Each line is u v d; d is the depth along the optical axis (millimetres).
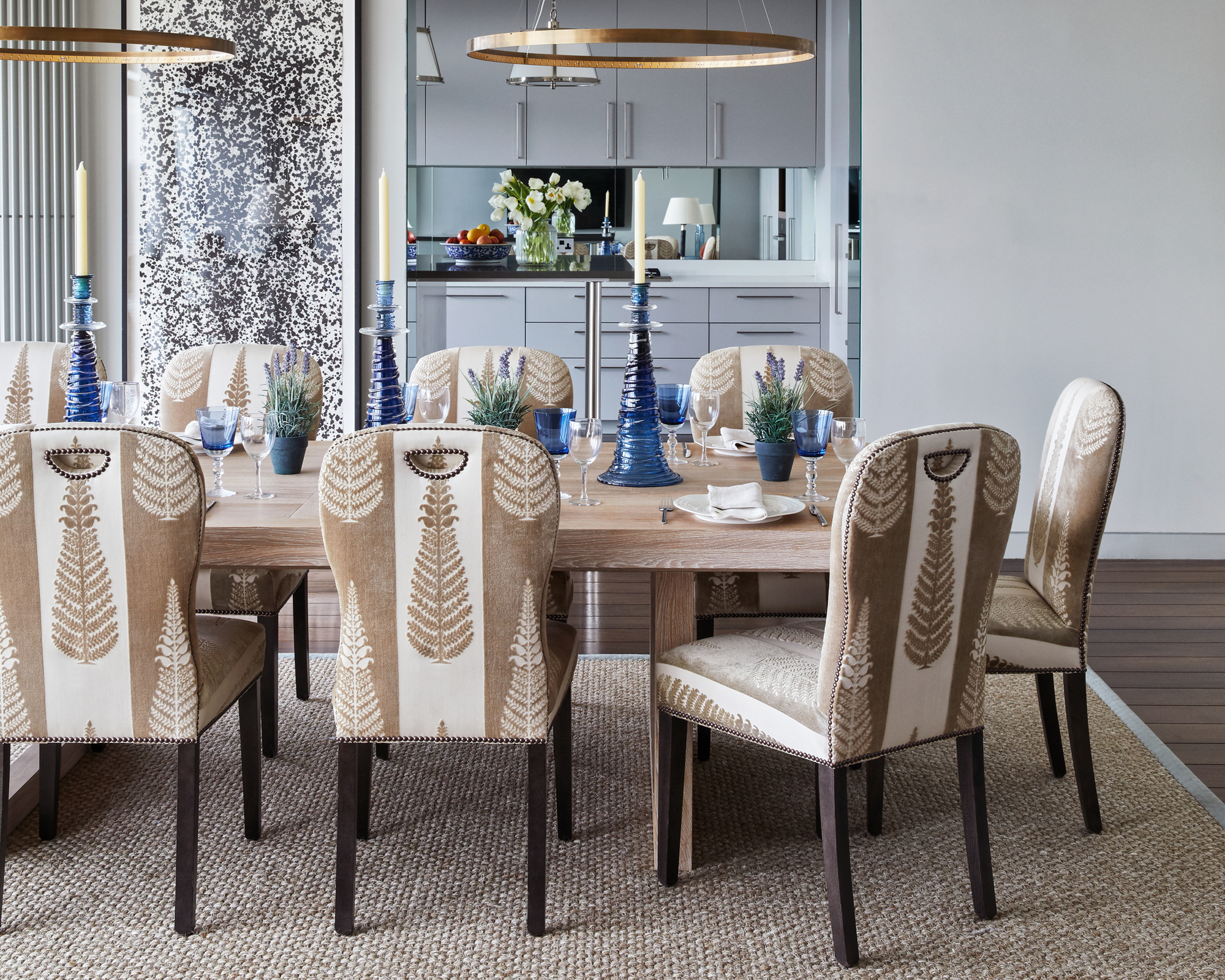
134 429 1742
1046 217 4422
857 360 4719
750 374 3111
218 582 2611
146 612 1830
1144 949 1963
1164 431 4512
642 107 7445
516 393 2373
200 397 3055
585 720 2965
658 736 2135
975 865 2039
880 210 4441
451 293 7398
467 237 5418
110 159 4512
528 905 1996
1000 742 2857
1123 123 4363
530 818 1948
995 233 4438
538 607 1836
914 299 4484
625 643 3600
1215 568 4445
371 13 4488
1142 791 2572
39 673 1847
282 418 2410
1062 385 4512
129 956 1916
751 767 2715
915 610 1820
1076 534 2258
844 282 6738
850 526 1709
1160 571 4402
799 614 2549
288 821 2398
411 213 5613
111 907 2061
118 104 4480
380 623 1827
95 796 2498
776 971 1892
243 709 2266
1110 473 2217
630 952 1942
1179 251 4418
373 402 2451
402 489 1758
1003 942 1980
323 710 3008
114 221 4535
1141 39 4320
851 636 1768
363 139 4535
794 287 7359
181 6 4410
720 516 1983
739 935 1999
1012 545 4652
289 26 4434
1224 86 4336
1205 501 4547
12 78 4133
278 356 3041
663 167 7625
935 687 1898
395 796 2523
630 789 2570
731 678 1982
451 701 1869
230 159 4484
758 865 2242
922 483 1751
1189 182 4379
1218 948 1968
